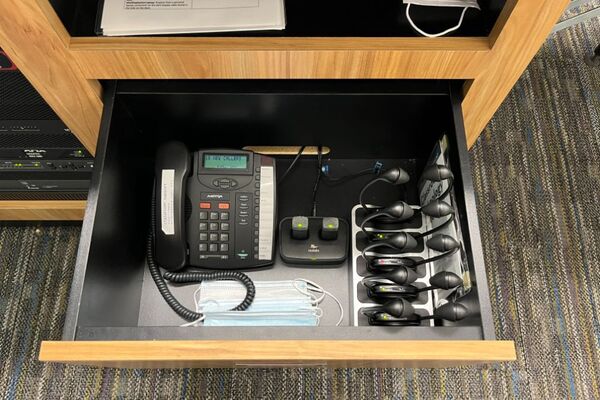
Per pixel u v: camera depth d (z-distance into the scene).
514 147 1.59
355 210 1.10
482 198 1.52
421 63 0.82
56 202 1.29
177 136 1.10
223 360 0.73
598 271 1.43
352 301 1.04
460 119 0.88
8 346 1.30
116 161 0.91
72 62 0.80
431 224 1.04
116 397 1.26
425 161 1.18
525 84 1.67
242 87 0.91
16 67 0.84
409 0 0.81
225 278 1.08
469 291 0.83
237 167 1.06
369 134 1.09
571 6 1.40
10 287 1.36
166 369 1.29
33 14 0.70
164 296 1.06
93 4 0.84
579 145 1.59
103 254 0.86
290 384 1.28
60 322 1.33
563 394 1.29
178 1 0.81
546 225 1.49
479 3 0.88
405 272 0.90
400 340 0.72
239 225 1.06
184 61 0.81
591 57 1.69
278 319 0.97
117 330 0.74
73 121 0.95
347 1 0.87
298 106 0.96
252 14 0.80
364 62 0.82
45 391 1.26
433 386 1.29
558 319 1.37
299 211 1.18
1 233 1.42
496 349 0.71
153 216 1.06
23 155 1.10
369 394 1.28
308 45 0.79
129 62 0.81
